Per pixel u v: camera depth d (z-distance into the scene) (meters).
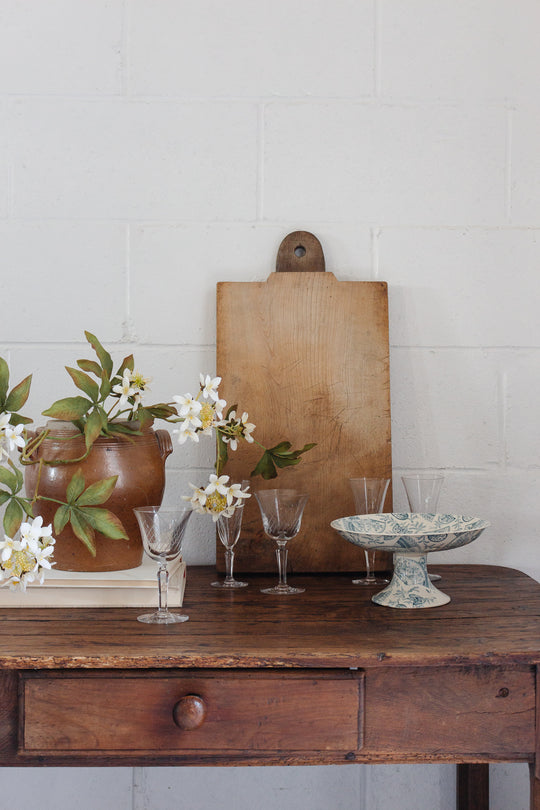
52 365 1.26
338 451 1.23
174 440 1.27
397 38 1.29
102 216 1.27
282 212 1.28
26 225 1.26
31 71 1.26
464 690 0.84
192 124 1.27
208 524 1.28
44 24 1.26
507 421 1.30
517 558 1.30
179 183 1.27
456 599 1.05
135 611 0.99
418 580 1.02
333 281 1.25
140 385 1.05
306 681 0.83
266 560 1.22
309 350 1.24
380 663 0.82
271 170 1.28
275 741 0.83
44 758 0.83
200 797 1.31
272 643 0.85
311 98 1.28
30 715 0.82
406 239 1.29
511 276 1.29
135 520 1.03
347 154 1.28
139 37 1.27
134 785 1.31
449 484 1.29
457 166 1.29
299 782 1.32
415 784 1.32
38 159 1.26
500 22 1.29
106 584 1.00
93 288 1.27
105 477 1.00
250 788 1.32
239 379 1.23
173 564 1.06
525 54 1.29
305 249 1.26
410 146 1.29
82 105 1.26
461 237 1.29
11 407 0.97
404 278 1.29
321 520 1.22
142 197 1.27
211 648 0.83
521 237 1.29
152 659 0.81
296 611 0.99
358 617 0.96
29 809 1.29
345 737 0.83
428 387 1.29
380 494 1.13
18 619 0.95
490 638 0.87
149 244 1.27
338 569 1.22
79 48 1.27
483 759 0.84
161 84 1.27
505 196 1.29
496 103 1.29
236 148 1.28
